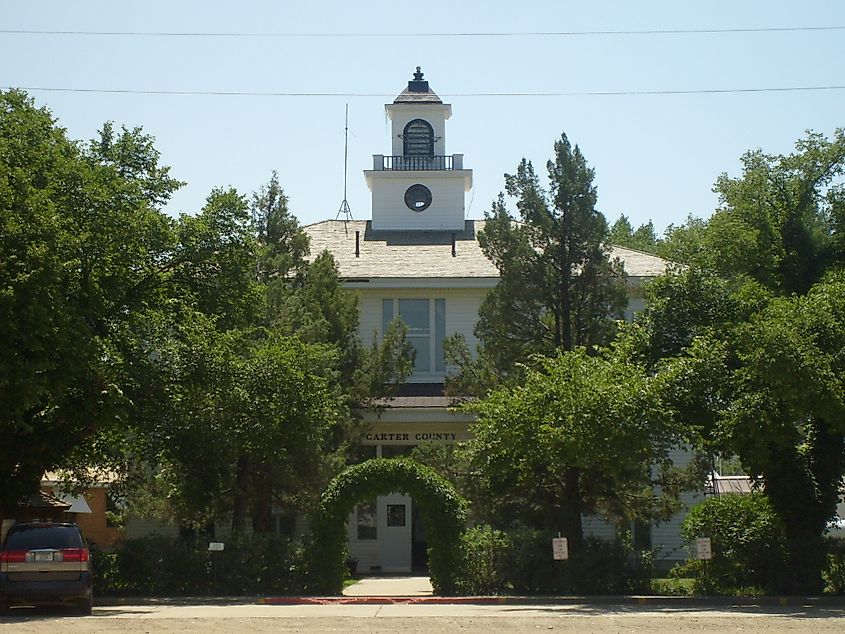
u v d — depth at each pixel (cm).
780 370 2388
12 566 2081
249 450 2920
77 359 2289
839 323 2514
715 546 2719
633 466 2527
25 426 2398
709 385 2642
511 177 3269
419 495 2762
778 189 2944
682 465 3741
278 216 3691
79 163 2520
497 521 3052
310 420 2898
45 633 1658
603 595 2652
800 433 2712
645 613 2186
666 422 2552
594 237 3200
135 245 2686
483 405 2766
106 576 2723
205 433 2792
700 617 2055
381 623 1909
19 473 2664
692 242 3042
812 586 2639
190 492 2889
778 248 2892
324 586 2755
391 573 3731
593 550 2716
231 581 2748
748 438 2545
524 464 2723
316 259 3681
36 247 2127
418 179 4750
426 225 4741
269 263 3503
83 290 2433
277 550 2777
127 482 3253
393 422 3741
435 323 4066
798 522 2762
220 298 2983
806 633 1716
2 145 2364
